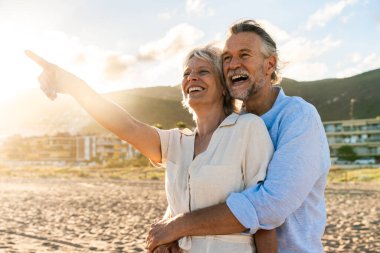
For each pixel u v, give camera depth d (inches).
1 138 6840.6
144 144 128.3
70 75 123.8
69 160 6314.0
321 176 119.6
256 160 115.4
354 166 3430.1
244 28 126.0
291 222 117.1
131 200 1006.4
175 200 123.6
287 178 111.0
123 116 125.4
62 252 388.8
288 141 115.0
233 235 114.7
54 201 972.6
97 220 629.3
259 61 125.1
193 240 117.4
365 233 494.6
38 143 6545.3
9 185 1701.5
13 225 568.7
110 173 2997.0
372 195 1166.3
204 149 125.3
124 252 390.0
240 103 134.9
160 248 118.9
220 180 115.7
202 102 127.3
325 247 412.8
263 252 113.8
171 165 128.0
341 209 787.4
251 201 110.9
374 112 7711.6
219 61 128.9
